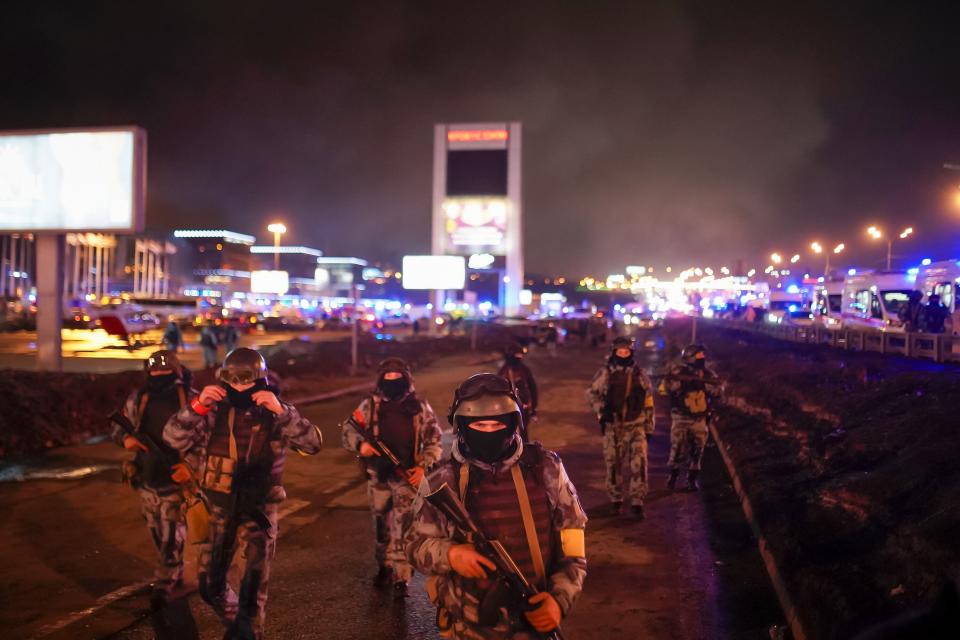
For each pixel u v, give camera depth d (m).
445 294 93.88
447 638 2.80
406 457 5.24
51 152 19.12
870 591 4.45
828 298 32.09
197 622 4.88
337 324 67.62
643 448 7.64
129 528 7.04
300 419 4.06
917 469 5.58
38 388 11.75
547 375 25.67
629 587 5.64
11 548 6.43
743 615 5.05
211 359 24.55
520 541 2.64
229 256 169.12
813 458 8.19
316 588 5.57
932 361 15.31
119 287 134.88
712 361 24.30
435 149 86.62
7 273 107.69
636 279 132.50
